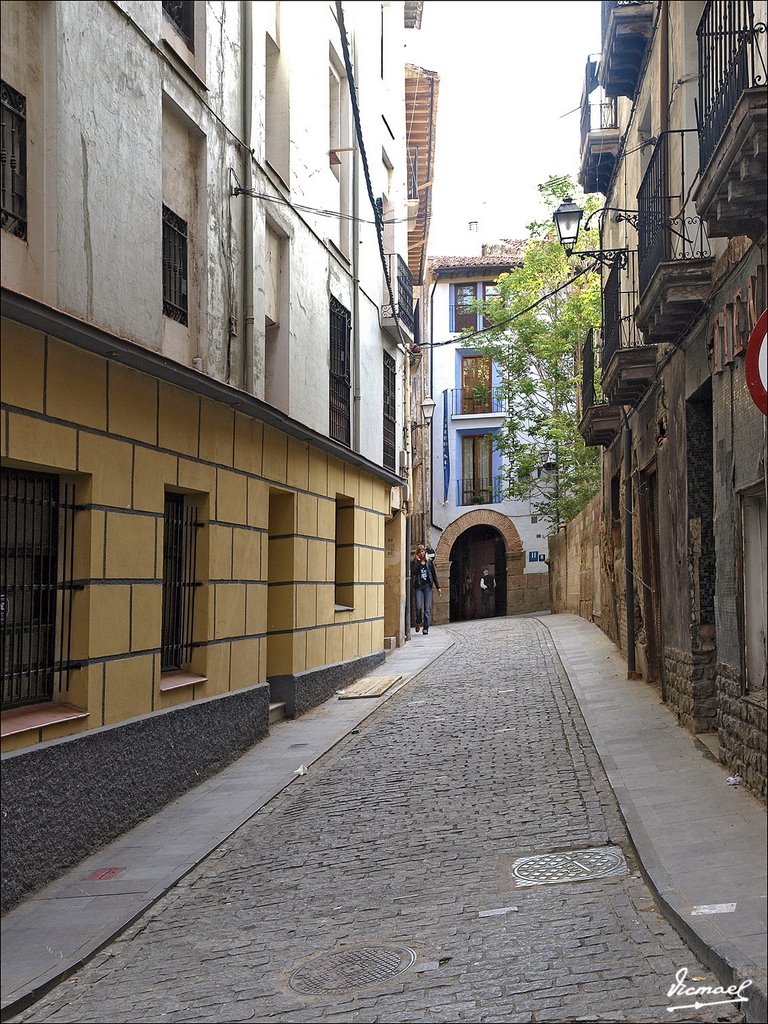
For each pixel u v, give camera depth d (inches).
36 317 294.4
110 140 361.7
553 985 198.7
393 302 800.3
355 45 732.0
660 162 452.4
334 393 669.9
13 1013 216.2
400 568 942.4
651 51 507.5
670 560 474.0
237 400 444.8
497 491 1528.1
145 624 379.6
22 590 319.0
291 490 560.7
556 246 1218.6
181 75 422.0
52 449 317.7
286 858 315.6
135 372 374.3
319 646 613.0
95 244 349.4
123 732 355.9
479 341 1360.7
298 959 231.6
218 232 464.1
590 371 744.3
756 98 250.5
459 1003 195.8
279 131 561.9
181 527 432.8
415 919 249.0
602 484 853.2
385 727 521.3
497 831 318.7
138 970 237.1
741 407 323.3
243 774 431.8
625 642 710.5
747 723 323.6
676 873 251.0
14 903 284.8
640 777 358.3
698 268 362.6
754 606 328.5
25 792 295.3
